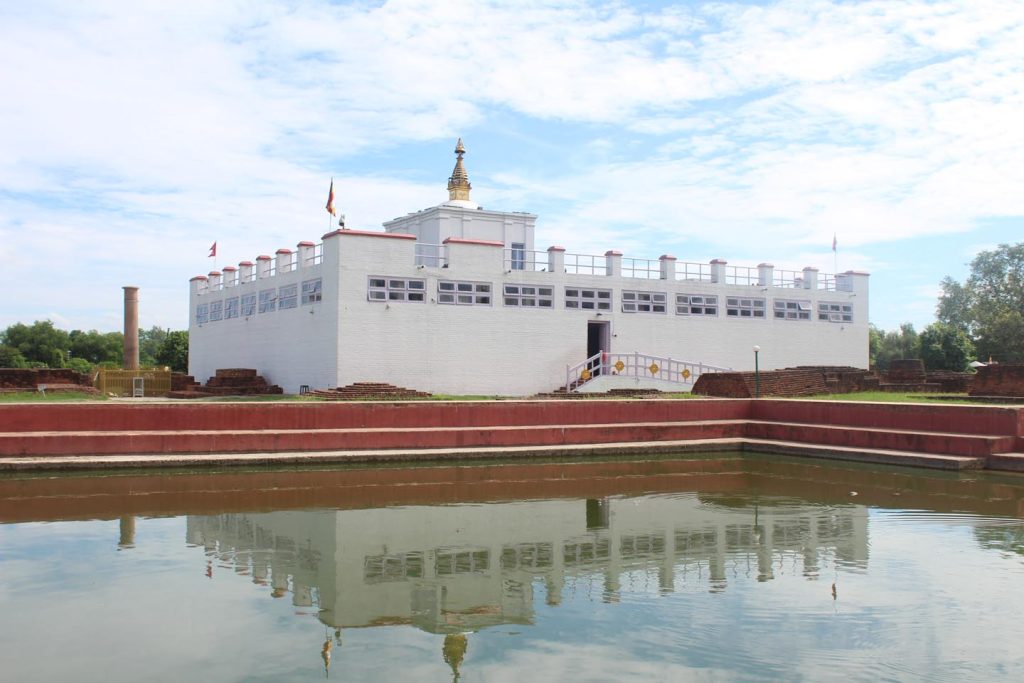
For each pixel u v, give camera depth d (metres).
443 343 32.00
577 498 17.70
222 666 8.38
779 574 11.84
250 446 21.45
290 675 8.15
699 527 14.95
